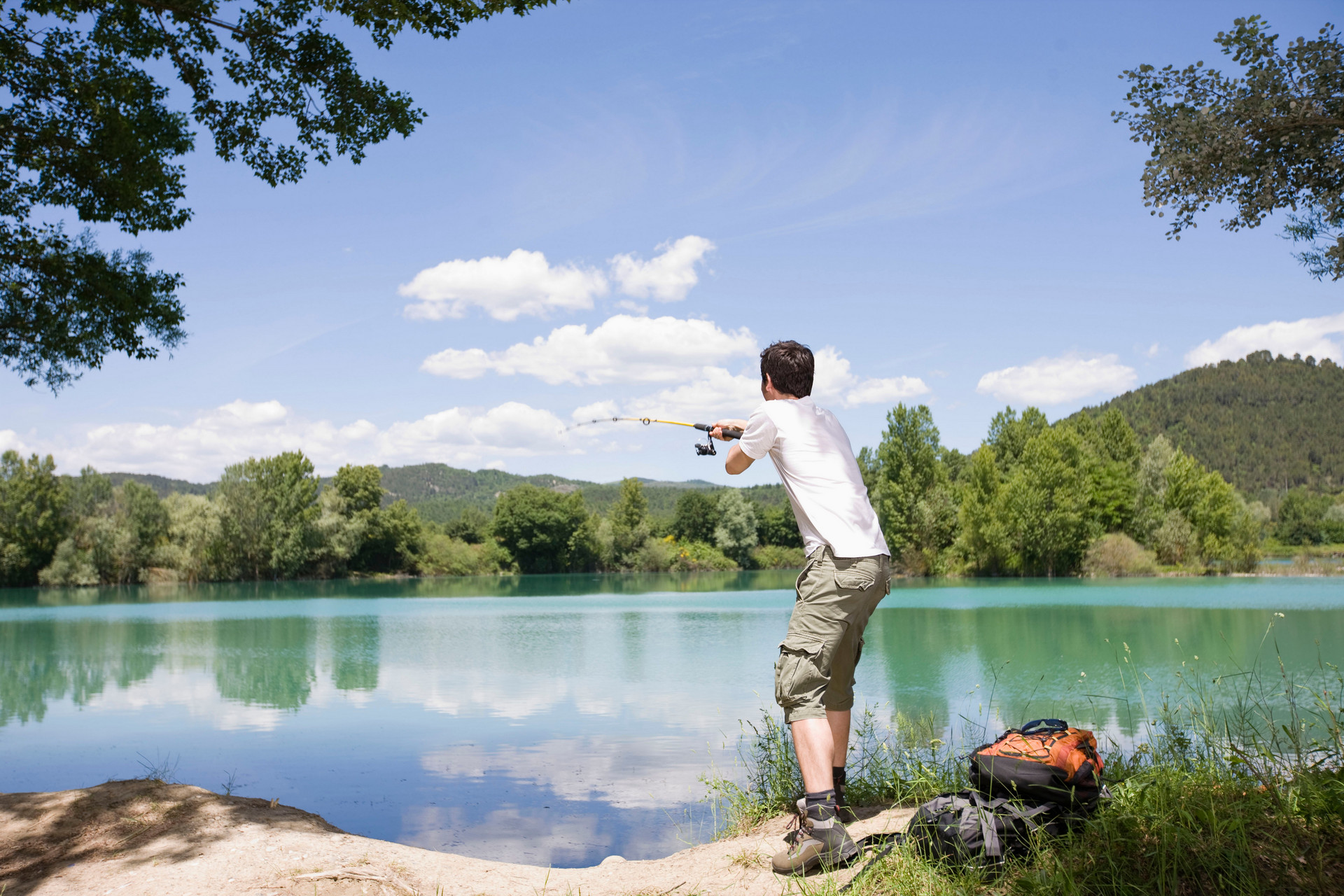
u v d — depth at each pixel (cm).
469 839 564
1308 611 2248
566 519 8712
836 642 296
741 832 375
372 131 748
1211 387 17438
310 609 3266
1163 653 1456
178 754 859
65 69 710
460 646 1866
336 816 630
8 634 2273
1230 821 239
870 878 259
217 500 6775
